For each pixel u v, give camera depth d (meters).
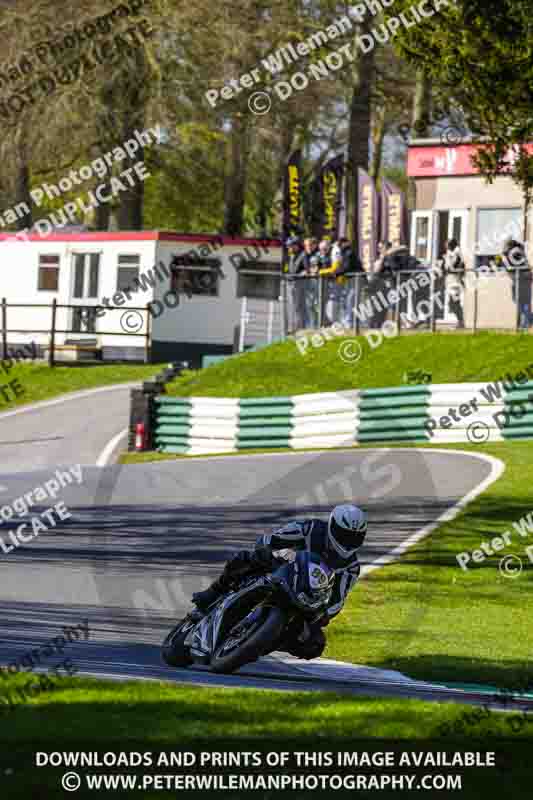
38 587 27.91
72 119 86.38
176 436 58.19
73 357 84.06
